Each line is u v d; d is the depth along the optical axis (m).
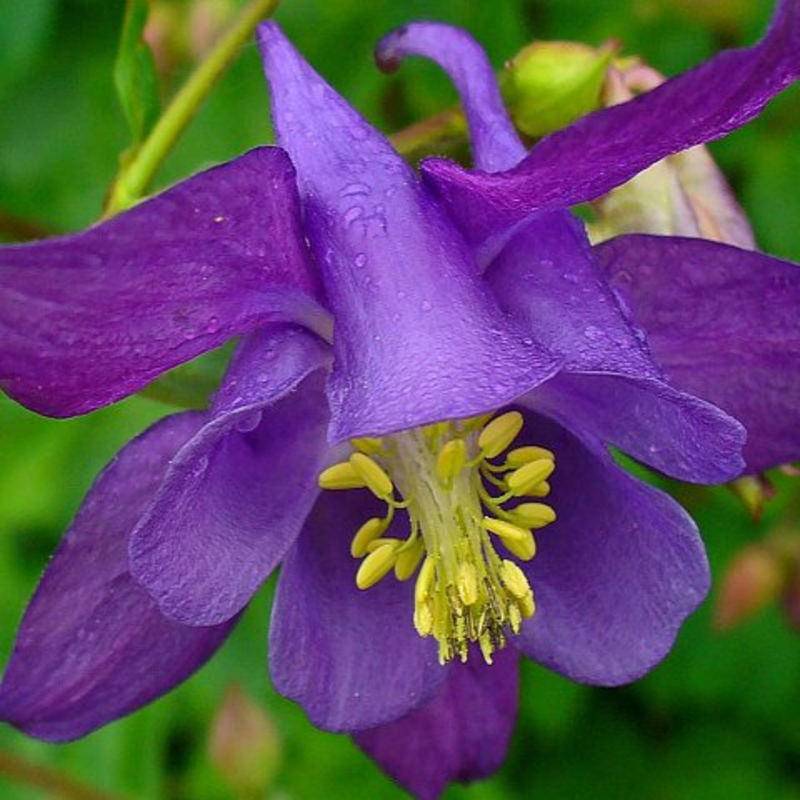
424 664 0.10
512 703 0.11
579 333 0.08
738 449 0.08
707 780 0.18
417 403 0.07
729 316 0.09
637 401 0.09
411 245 0.08
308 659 0.09
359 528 0.10
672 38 0.16
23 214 0.17
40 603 0.09
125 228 0.07
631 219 0.10
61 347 0.08
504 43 0.16
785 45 0.07
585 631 0.10
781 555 0.16
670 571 0.09
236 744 0.15
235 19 0.11
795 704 0.18
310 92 0.09
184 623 0.09
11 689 0.09
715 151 0.17
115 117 0.17
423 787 0.11
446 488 0.09
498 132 0.10
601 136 0.08
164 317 0.08
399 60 0.11
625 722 0.19
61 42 0.17
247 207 0.08
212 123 0.16
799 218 0.16
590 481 0.10
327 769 0.17
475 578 0.09
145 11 0.12
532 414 0.10
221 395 0.08
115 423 0.16
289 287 0.08
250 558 0.09
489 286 0.08
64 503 0.17
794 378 0.09
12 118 0.17
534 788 0.18
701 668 0.18
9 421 0.17
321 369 0.09
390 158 0.09
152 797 0.15
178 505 0.08
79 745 0.15
